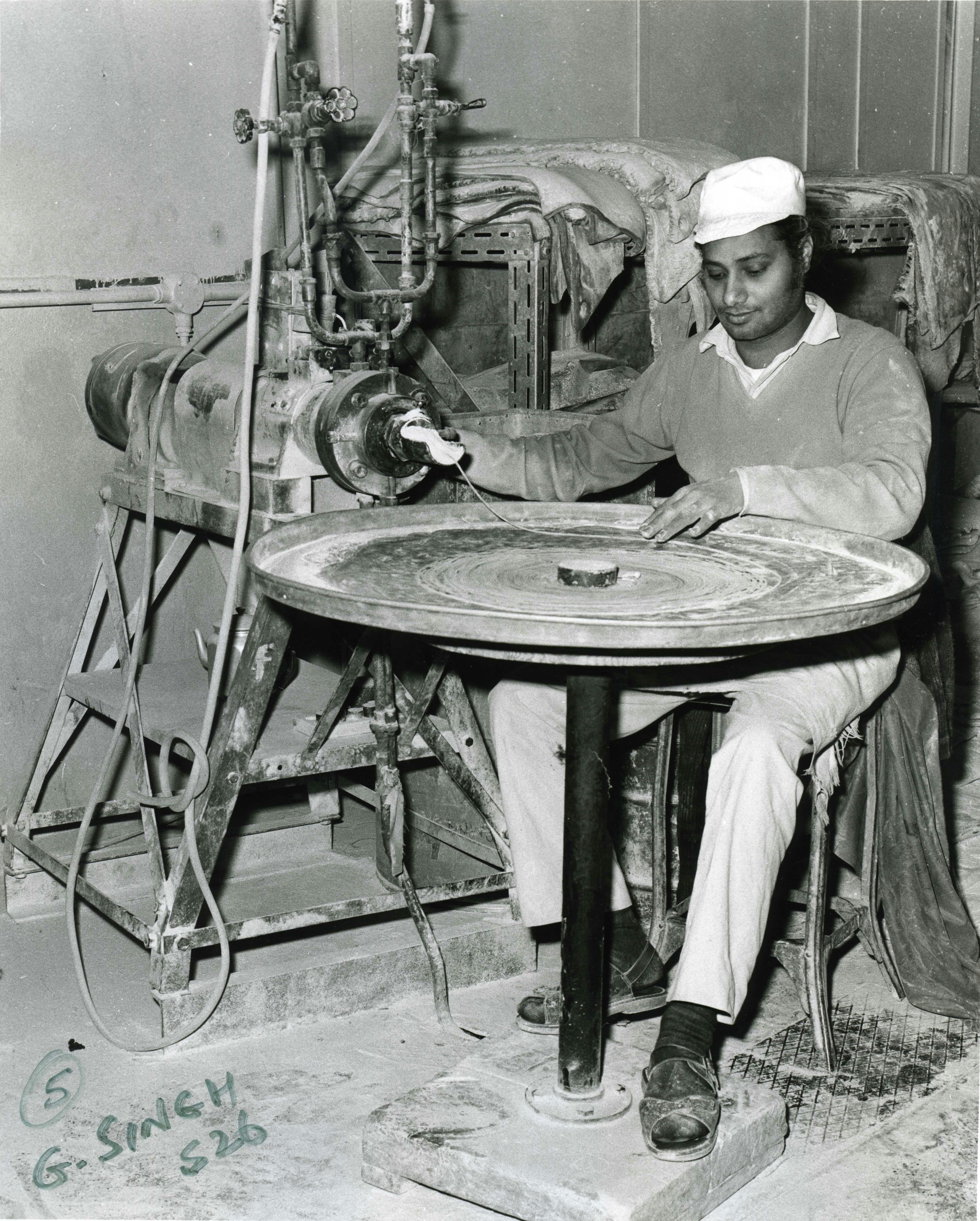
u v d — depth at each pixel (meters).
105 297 3.01
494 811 2.58
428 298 3.48
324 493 2.49
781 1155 1.97
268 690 2.33
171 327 3.16
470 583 1.84
